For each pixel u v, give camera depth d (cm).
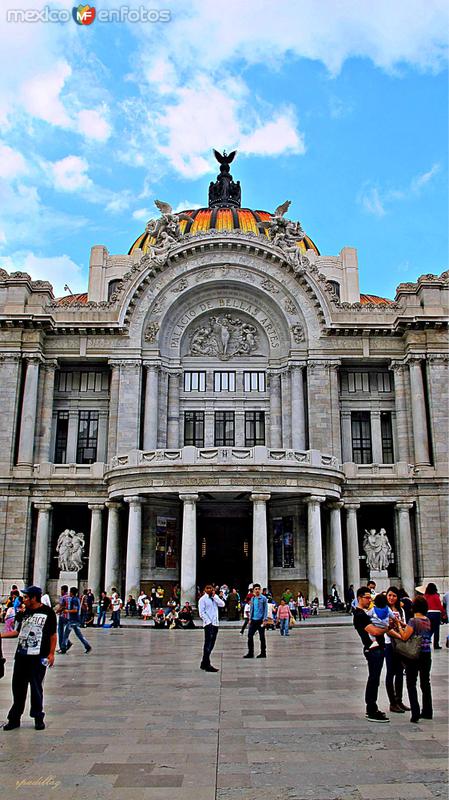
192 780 988
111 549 5075
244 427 6097
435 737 1234
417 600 1422
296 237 6131
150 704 1561
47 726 1334
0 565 5378
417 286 5991
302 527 5225
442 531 5491
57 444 6047
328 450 5766
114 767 1052
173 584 5206
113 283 7362
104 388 6128
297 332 6012
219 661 2388
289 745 1180
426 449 5672
